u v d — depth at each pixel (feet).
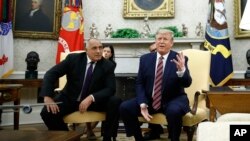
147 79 10.61
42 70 18.33
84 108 10.37
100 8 18.99
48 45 18.52
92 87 10.98
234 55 17.62
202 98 10.88
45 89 10.58
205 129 3.35
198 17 18.37
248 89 9.14
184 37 17.44
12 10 17.67
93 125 13.92
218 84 16.30
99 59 11.27
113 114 10.73
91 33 18.34
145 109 10.12
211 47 16.55
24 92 17.87
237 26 17.39
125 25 18.81
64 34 17.49
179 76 10.12
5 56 16.93
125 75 16.53
